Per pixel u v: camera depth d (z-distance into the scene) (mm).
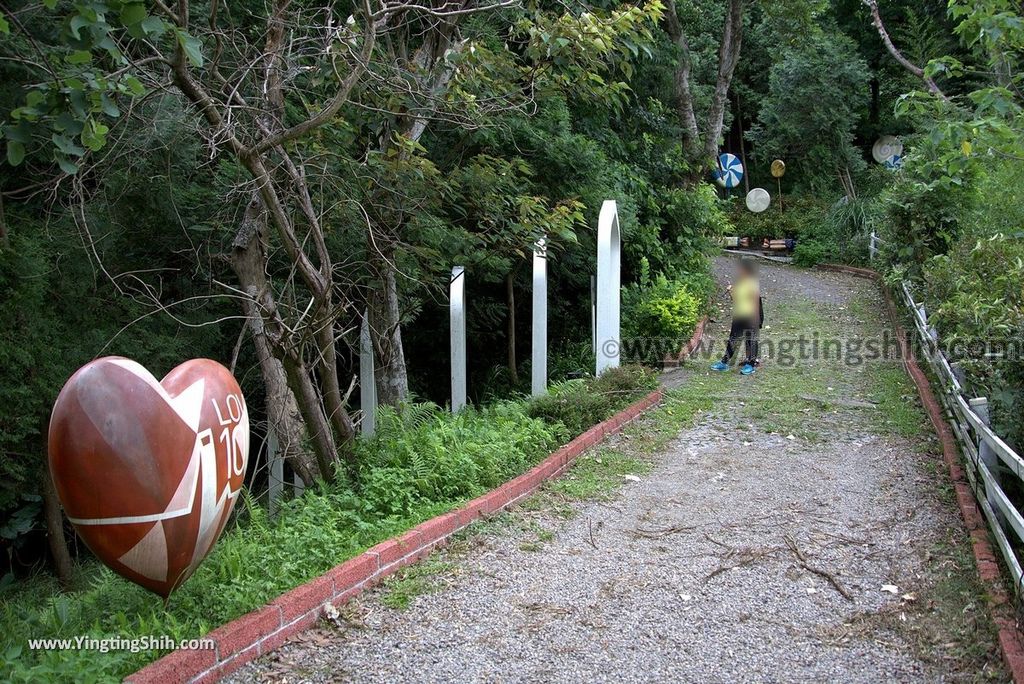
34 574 9570
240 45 8602
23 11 6586
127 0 4961
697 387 11422
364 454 7531
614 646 4547
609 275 11266
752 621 4855
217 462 4438
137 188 8711
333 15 9414
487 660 4383
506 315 16969
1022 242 8898
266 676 4141
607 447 8750
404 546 5520
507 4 7953
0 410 7699
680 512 6812
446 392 16594
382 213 9203
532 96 9070
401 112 9078
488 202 10031
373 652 4438
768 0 22250
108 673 3736
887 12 29078
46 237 8109
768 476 7730
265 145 6676
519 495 7004
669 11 19234
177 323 9742
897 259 15500
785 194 33531
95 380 4070
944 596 5031
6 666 3785
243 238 8047
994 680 4051
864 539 6094
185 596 4531
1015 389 6074
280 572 4863
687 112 20516
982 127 7543
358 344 11289
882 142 28156
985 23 7484
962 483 6703
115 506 4031
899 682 4129
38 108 5305
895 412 9570
